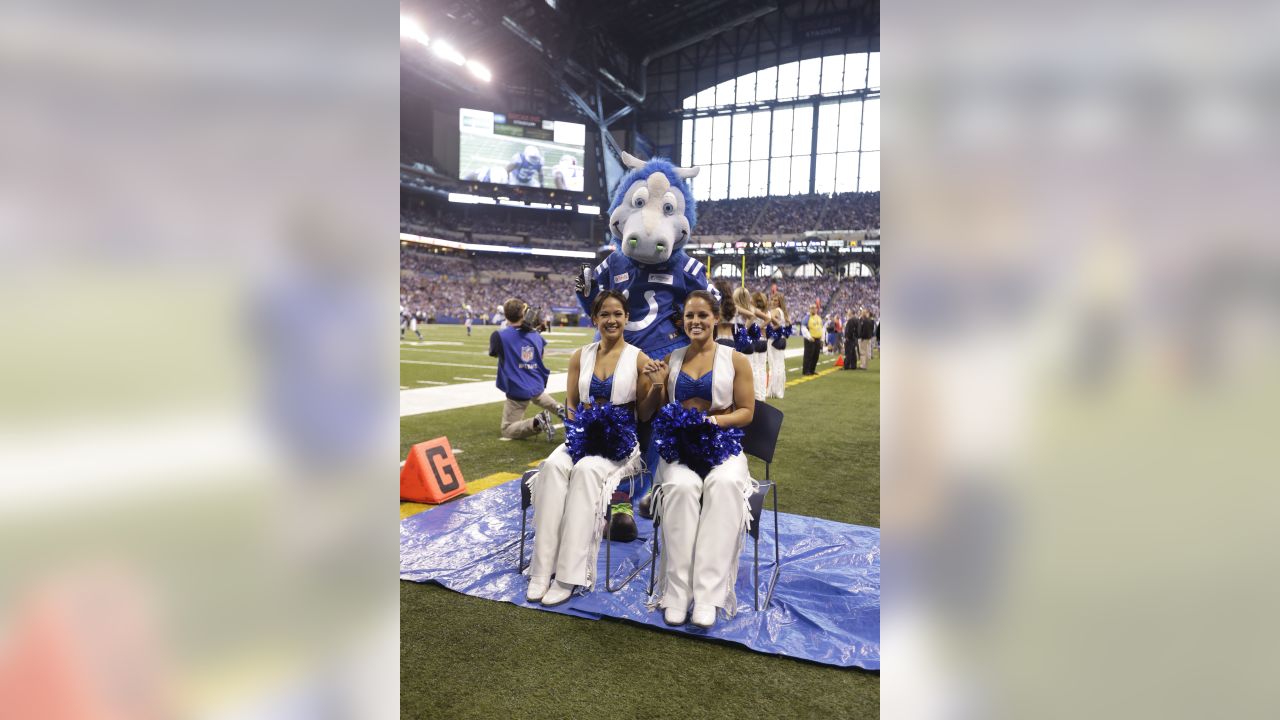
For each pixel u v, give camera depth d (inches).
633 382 124.0
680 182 157.5
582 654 91.7
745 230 1875.0
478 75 1467.8
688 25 1763.0
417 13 1305.4
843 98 1802.4
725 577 100.7
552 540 110.3
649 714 77.4
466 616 103.1
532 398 234.7
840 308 1696.6
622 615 103.2
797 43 1806.1
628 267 156.9
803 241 1696.6
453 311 1659.7
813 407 329.1
